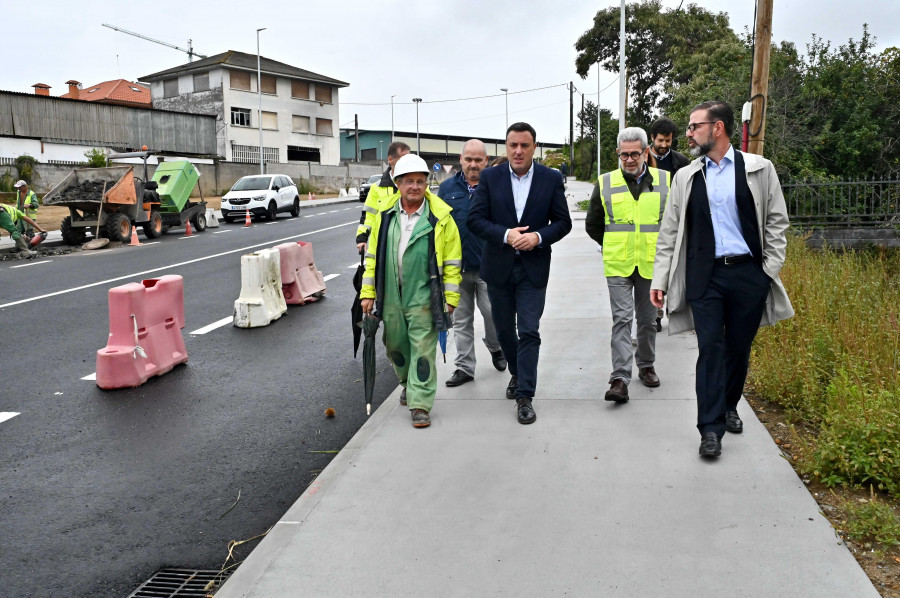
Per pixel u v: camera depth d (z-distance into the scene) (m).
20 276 13.95
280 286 10.01
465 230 5.80
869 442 3.82
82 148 43.25
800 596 2.88
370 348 5.15
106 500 4.33
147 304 6.98
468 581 3.08
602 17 54.72
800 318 6.23
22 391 6.56
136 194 20.67
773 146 18.92
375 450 4.57
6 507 4.25
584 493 3.84
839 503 3.65
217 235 22.89
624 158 5.26
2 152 39.19
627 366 5.26
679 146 23.56
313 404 6.12
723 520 3.50
